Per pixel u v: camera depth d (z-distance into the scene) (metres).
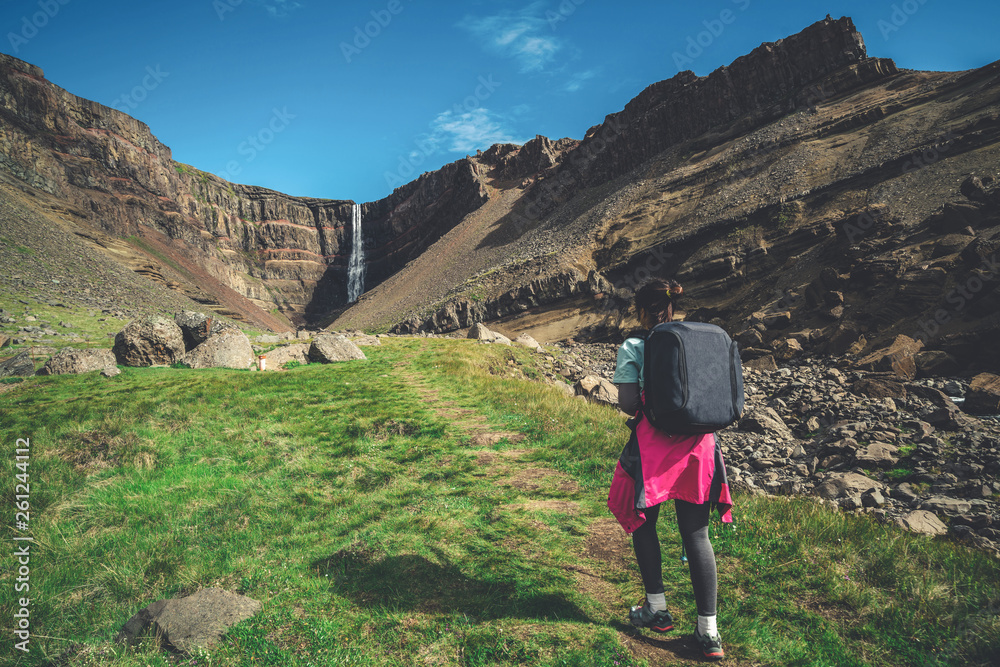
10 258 38.06
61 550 4.14
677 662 2.47
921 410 13.16
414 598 3.17
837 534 3.96
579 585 3.30
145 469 6.36
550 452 6.79
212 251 129.88
